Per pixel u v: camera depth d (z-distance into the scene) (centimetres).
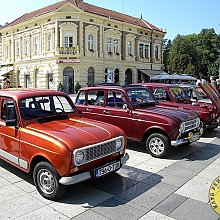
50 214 407
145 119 704
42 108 550
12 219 391
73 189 494
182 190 495
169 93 991
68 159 421
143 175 566
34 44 3869
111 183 523
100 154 463
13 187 498
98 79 3709
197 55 5838
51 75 3594
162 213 414
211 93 739
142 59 4462
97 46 3678
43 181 458
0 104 555
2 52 4606
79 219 394
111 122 770
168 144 674
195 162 655
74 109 607
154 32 4647
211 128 1014
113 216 404
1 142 543
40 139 457
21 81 4144
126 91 755
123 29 4066
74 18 3425
